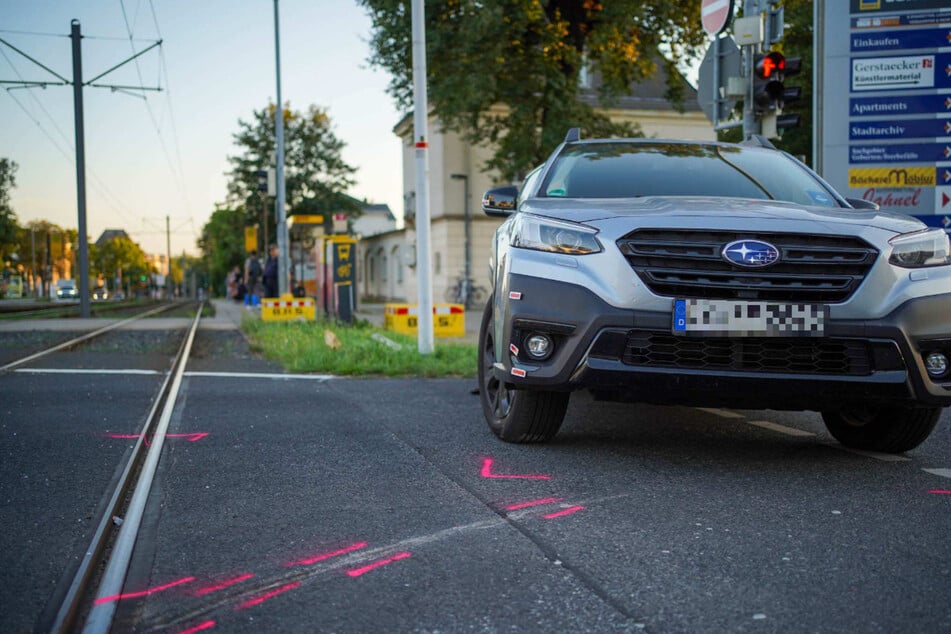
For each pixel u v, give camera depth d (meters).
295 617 2.31
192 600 2.44
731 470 4.09
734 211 4.09
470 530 3.10
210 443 4.74
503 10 20.09
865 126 9.17
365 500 3.53
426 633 2.21
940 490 3.70
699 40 23.06
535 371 4.08
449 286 34.47
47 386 7.34
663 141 5.65
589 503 3.47
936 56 9.02
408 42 21.36
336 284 16.33
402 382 7.73
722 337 3.79
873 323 3.79
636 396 3.90
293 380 7.86
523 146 22.33
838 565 2.71
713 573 2.64
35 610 2.34
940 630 2.20
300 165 54.09
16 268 105.12
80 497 3.57
